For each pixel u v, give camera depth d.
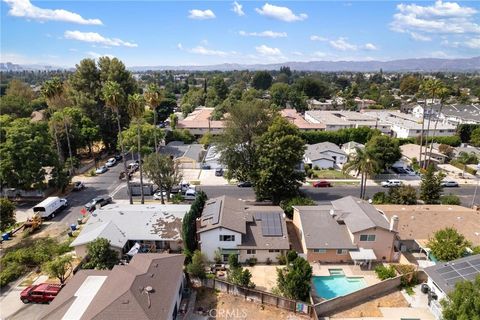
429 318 32.22
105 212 47.53
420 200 57.78
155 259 34.97
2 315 32.06
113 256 38.06
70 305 28.48
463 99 170.00
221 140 64.88
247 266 41.12
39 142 60.84
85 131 82.38
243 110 64.06
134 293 28.47
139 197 63.03
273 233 42.97
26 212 56.44
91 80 92.75
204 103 174.00
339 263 41.81
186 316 31.80
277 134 56.97
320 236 42.59
